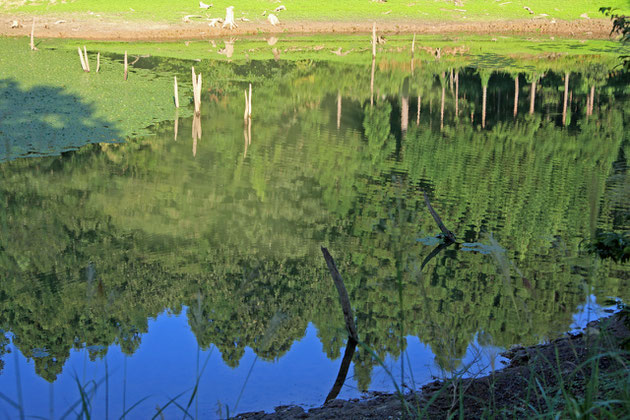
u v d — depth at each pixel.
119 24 49.47
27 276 12.34
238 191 18.53
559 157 23.75
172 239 14.50
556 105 34.16
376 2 60.22
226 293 11.42
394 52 47.66
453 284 11.59
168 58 41.19
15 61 35.50
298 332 9.62
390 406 6.21
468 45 51.28
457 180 20.27
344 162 22.33
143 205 16.92
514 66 44.25
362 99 33.94
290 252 13.72
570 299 10.32
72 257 13.30
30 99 27.33
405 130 28.03
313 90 35.41
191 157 21.84
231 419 6.70
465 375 6.95
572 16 59.66
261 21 53.38
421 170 21.70
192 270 12.66
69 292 11.55
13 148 21.02
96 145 22.39
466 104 34.06
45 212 16.08
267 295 11.37
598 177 20.69
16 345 9.50
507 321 9.32
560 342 7.46
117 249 13.82
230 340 9.30
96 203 16.92
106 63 37.56
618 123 30.11
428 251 13.66
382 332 9.37
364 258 13.41
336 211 16.91
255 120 28.19
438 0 62.00
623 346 5.10
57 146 21.75
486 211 16.75
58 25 48.12
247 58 43.12
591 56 47.94
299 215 16.39
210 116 28.23
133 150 22.17
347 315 9.09
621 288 10.91
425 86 38.16
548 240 14.31
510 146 25.53
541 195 18.58
